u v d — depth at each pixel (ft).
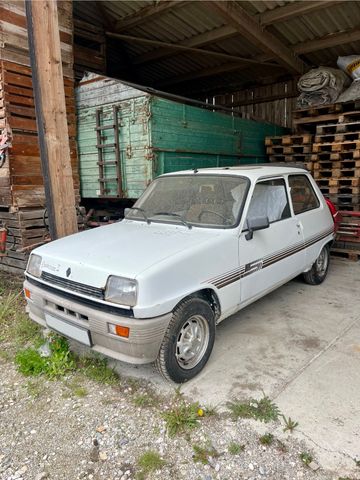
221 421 8.30
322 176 22.41
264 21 22.75
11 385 9.79
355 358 10.71
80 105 20.03
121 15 25.81
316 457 7.27
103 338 8.70
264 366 10.36
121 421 8.43
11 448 7.74
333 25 23.94
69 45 18.71
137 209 13.12
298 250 13.93
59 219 13.26
